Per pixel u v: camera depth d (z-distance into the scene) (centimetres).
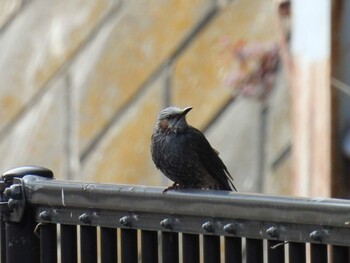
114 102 1480
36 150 1538
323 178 1152
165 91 1437
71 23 1562
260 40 1366
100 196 616
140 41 1479
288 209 538
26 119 1571
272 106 1341
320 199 533
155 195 592
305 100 1188
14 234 664
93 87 1504
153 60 1460
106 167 1458
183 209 580
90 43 1532
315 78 1162
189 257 587
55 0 1597
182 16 1453
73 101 1520
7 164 1568
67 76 1541
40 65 1577
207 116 1392
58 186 636
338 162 1139
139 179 1423
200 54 1422
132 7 1505
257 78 1357
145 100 1452
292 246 544
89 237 630
